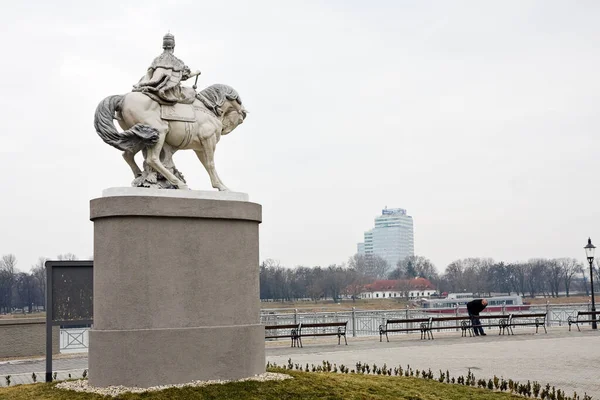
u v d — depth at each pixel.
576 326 32.50
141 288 11.77
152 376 11.59
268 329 26.08
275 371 13.48
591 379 16.36
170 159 13.31
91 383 11.85
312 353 22.06
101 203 11.98
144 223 11.88
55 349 22.64
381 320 30.52
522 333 29.27
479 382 14.77
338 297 110.88
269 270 106.25
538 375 17.02
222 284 12.41
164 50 13.26
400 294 128.00
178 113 13.09
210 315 12.23
